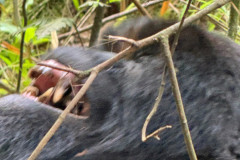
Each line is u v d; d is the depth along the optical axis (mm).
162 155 2844
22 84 5402
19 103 3131
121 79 2984
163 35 2699
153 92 2895
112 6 6504
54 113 3049
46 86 3125
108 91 2947
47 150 2953
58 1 6676
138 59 3070
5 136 3023
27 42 4891
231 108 2830
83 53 3221
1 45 5641
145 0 5625
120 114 2910
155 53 3070
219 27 4953
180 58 3014
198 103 2844
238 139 2799
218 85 2881
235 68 2979
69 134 2969
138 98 2900
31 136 3000
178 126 2830
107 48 3826
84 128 2955
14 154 2979
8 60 5523
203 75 2916
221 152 2771
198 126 2805
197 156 2812
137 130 2859
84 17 6234
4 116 3088
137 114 2879
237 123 2814
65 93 3057
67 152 2934
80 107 3016
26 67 5246
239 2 4621
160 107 2859
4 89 5062
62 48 3297
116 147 2871
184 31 3156
